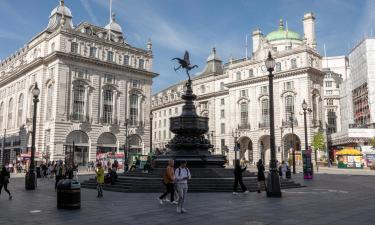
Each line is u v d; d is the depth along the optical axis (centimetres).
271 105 1914
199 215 1294
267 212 1351
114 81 7094
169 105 11200
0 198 1900
